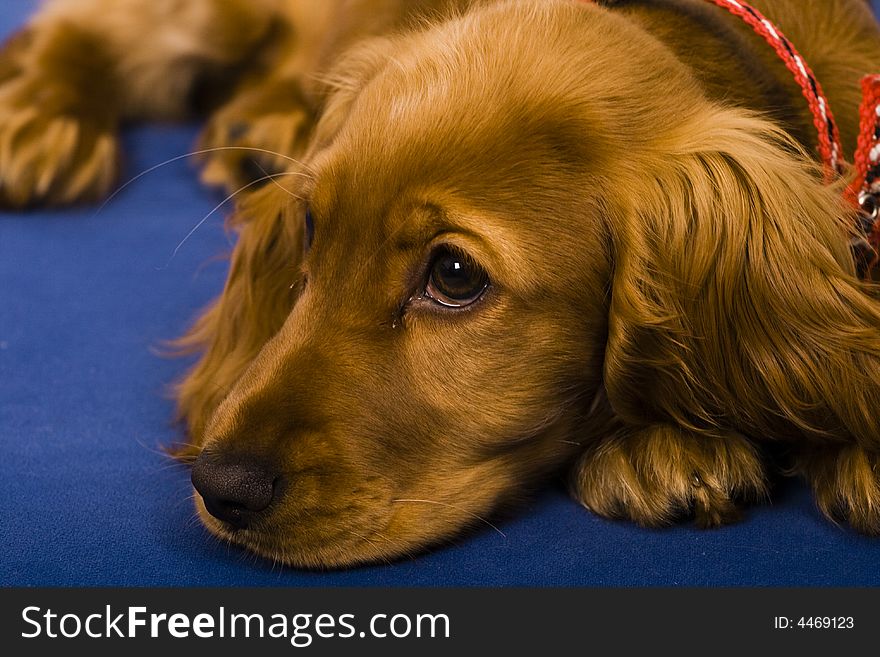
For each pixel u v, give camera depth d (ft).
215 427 5.04
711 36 5.84
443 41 5.44
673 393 5.30
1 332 7.59
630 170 5.11
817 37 6.36
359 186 5.02
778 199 5.17
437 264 4.98
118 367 7.17
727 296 5.19
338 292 5.09
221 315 6.68
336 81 6.52
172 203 9.70
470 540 5.32
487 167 4.94
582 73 5.17
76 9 10.40
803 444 5.62
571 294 5.07
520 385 5.10
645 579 5.01
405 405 5.04
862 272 5.57
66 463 6.05
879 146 5.54
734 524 5.41
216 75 10.42
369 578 5.03
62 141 9.61
